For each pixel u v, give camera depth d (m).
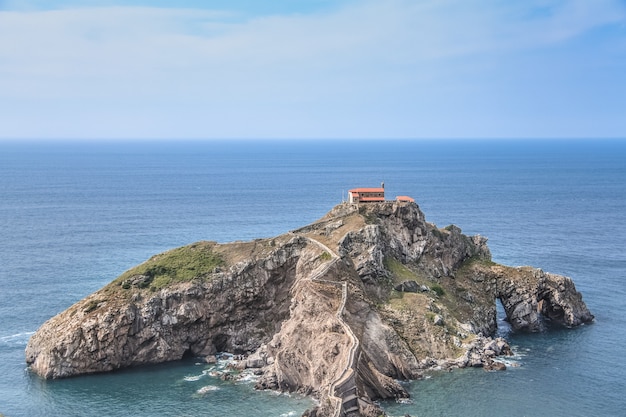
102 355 164.00
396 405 142.50
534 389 150.12
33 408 143.25
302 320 164.00
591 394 148.00
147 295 176.00
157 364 170.12
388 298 180.88
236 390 152.12
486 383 153.75
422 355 164.88
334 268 177.12
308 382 151.75
